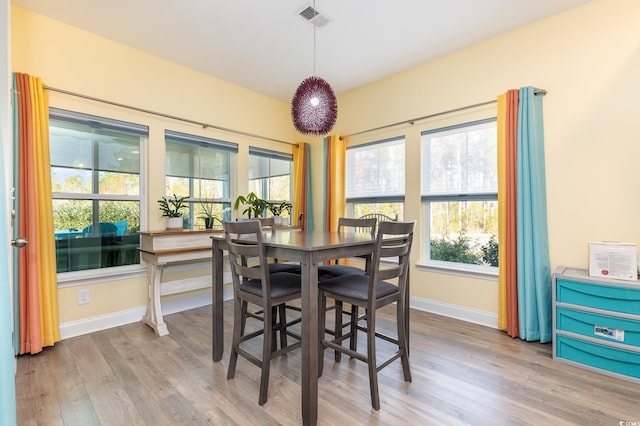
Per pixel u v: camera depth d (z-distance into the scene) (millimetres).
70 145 2611
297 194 4305
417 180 3270
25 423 1474
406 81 3363
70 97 2537
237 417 1521
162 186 3102
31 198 2203
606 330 1912
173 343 2398
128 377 1888
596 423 1462
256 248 1669
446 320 2893
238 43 2840
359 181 3904
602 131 2217
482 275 2777
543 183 2441
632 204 2105
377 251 1586
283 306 2195
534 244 2391
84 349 2279
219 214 3656
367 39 2768
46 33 2420
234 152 3764
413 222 1788
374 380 1571
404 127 3383
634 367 1817
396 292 1779
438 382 1823
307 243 1649
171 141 3223
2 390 813
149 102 3008
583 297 2000
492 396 1684
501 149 2592
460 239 3078
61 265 2566
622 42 2137
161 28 2600
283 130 4332
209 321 2904
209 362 2088
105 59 2729
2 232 858
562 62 2379
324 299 1896
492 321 2717
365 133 3773
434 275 3117
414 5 2299
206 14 2414
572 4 2281
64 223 2586
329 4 2291
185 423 1478
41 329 2254
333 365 2047
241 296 1813
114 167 2859
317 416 1506
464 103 2910
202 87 3426
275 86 3809
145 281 2971
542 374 1911
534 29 2508
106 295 2730
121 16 2434
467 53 2895
